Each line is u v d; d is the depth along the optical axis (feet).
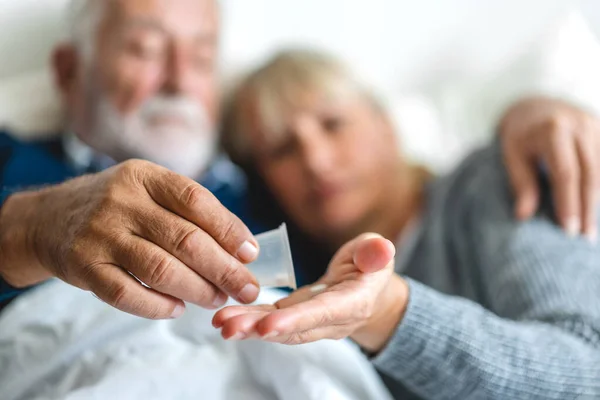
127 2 2.81
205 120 3.08
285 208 3.28
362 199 3.21
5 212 1.61
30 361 1.69
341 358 1.76
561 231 2.46
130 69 2.84
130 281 1.27
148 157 2.94
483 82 4.09
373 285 1.41
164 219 1.28
